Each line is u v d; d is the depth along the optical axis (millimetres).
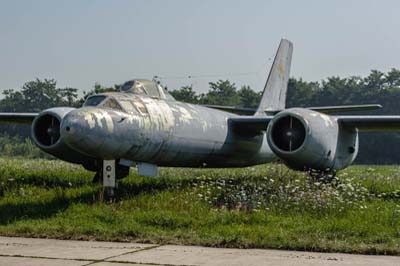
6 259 8156
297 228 10461
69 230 10531
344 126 16281
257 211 11867
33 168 20453
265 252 8766
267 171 20188
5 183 15758
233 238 9547
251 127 17812
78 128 12031
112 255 8461
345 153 16453
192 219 11117
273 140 15125
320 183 14414
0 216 12148
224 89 105625
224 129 17188
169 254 8555
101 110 12781
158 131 14203
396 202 13781
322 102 91562
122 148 13156
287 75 23547
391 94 88000
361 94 90188
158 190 14797
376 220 11000
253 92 97812
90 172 18578
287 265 7738
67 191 14422
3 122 19141
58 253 8633
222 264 7801
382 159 73312
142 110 13930
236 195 13609
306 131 14555
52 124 15102
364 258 8258
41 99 117062
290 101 92375
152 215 11367
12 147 75750
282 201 12695
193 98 87938
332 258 8242
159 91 15555
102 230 10477
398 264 7812
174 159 15492
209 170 22234
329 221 11031
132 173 18125
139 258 8227
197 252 8742
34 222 11367
